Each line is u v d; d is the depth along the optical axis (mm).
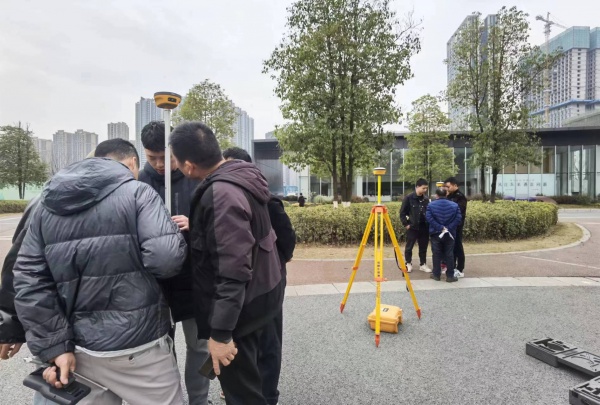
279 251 2543
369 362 3430
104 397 1681
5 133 30297
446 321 4449
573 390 2691
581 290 5738
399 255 4480
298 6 11875
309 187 33625
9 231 14438
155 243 1641
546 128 32094
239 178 1907
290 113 12336
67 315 1617
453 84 15164
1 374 3297
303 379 3145
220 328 1707
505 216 10398
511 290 5750
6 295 1691
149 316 1696
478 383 3049
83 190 1564
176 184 2578
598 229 13242
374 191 32812
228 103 18594
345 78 11836
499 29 14203
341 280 6469
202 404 2559
